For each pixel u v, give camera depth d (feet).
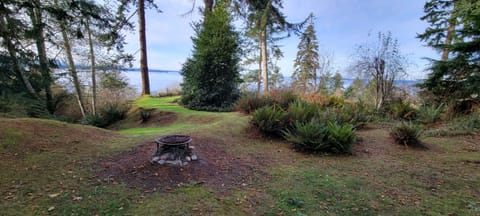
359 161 13.03
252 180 10.24
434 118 21.39
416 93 28.63
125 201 7.86
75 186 8.82
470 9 20.20
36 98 27.84
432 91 24.77
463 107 21.98
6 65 24.04
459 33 21.88
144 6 43.83
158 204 7.72
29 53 25.95
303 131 14.76
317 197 8.76
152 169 10.20
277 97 25.91
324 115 18.16
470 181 10.23
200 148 13.33
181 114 27.81
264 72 50.29
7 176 9.23
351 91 41.06
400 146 15.67
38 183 8.92
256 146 15.64
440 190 9.45
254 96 26.73
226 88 31.19
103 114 32.60
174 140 11.50
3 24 22.63
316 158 13.53
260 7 43.50
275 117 17.39
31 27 24.13
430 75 24.43
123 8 38.73
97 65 38.09
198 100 31.37
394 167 12.10
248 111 24.73
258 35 55.06
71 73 34.17
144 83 46.16
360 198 8.74
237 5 43.60
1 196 7.88
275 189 9.34
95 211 7.26
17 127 13.29
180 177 9.75
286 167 12.00
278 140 17.03
